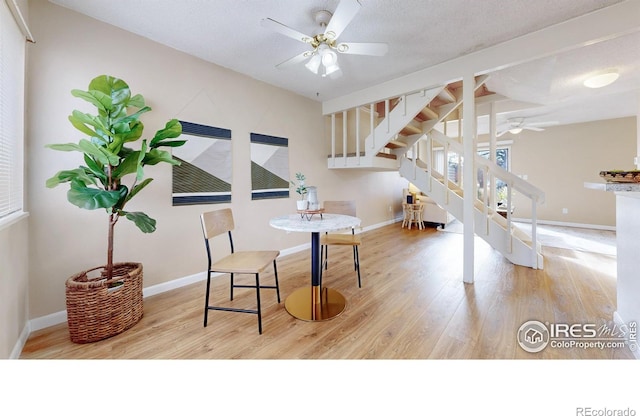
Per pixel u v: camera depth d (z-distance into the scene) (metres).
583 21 2.00
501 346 1.54
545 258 3.33
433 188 3.85
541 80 2.98
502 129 5.77
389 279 2.68
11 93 1.46
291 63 2.20
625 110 4.46
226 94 2.86
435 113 3.81
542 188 5.91
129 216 1.76
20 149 1.61
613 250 3.68
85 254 1.98
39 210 1.78
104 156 1.58
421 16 1.99
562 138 5.64
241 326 1.81
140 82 2.25
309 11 1.94
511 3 1.85
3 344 1.33
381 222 5.77
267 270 3.01
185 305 2.13
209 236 1.86
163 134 1.86
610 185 1.35
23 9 1.63
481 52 2.48
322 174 4.16
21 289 1.60
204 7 1.89
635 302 1.48
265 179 3.29
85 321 1.58
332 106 3.97
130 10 1.92
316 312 1.98
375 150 3.54
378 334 1.69
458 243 4.21
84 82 1.96
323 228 1.78
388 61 2.71
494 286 2.45
